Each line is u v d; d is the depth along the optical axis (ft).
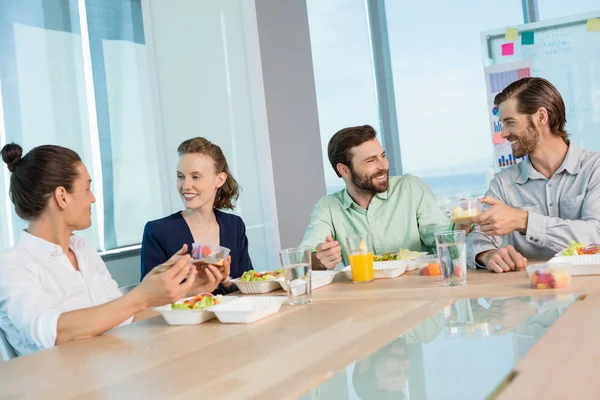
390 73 16.67
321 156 12.66
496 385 2.48
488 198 6.04
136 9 11.32
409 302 4.50
